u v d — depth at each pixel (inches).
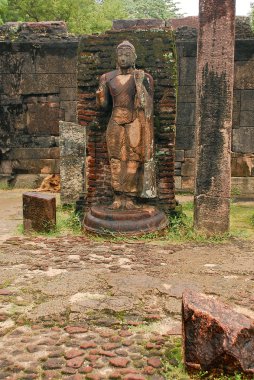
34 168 466.6
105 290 181.9
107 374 125.0
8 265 215.0
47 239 264.4
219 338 121.4
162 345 139.9
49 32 445.7
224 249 243.6
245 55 422.9
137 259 223.8
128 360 131.5
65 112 453.7
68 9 658.8
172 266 212.1
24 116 459.5
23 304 168.9
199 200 266.4
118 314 161.2
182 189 449.1
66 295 176.7
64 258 225.9
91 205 298.8
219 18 252.4
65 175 349.7
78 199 317.1
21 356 134.0
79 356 133.5
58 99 453.1
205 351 122.6
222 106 257.0
